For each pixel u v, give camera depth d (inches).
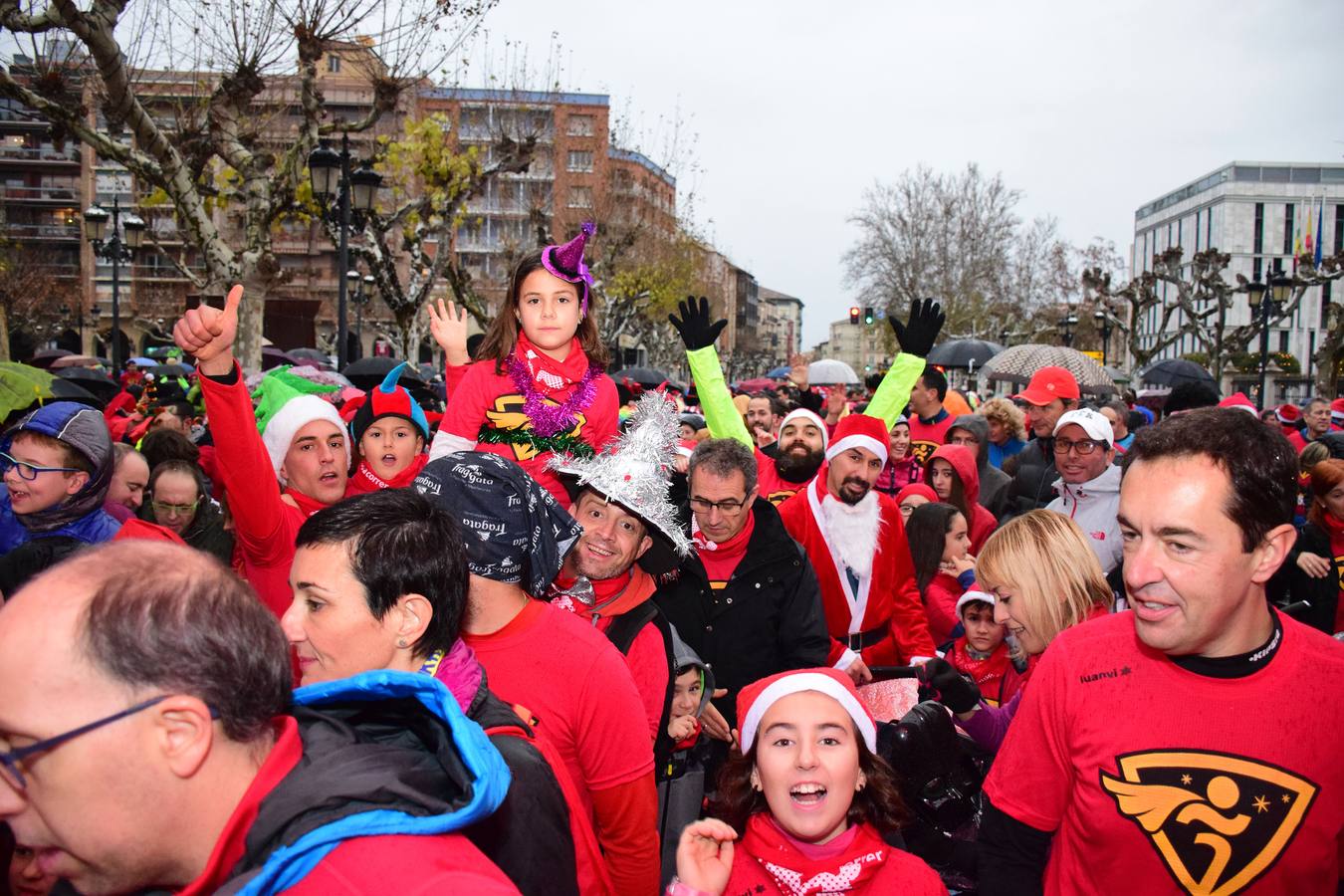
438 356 1397.6
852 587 183.5
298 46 526.9
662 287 1373.0
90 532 145.3
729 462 149.9
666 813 128.6
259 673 52.2
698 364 201.6
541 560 94.4
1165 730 76.9
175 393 421.4
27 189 2187.5
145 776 49.3
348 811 51.6
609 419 145.9
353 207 535.8
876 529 182.5
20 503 141.1
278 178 543.8
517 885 69.2
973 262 1905.8
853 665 153.6
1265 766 74.3
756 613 154.8
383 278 728.3
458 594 78.4
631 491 116.6
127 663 48.4
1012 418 367.6
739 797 103.0
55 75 469.4
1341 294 3154.5
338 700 62.3
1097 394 438.3
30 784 48.9
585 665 94.3
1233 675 75.8
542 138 939.3
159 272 2058.3
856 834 98.8
